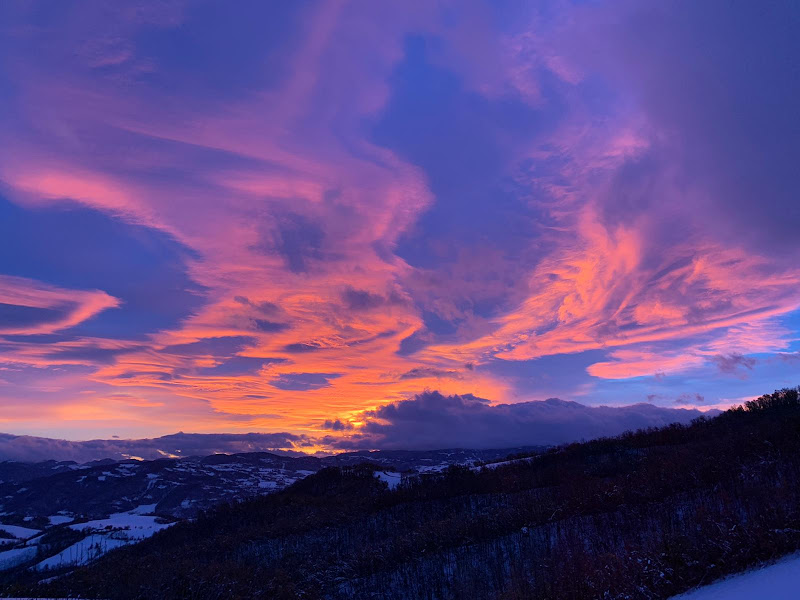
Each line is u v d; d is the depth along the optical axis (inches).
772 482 1481.3
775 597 595.8
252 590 2359.7
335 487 4859.7
